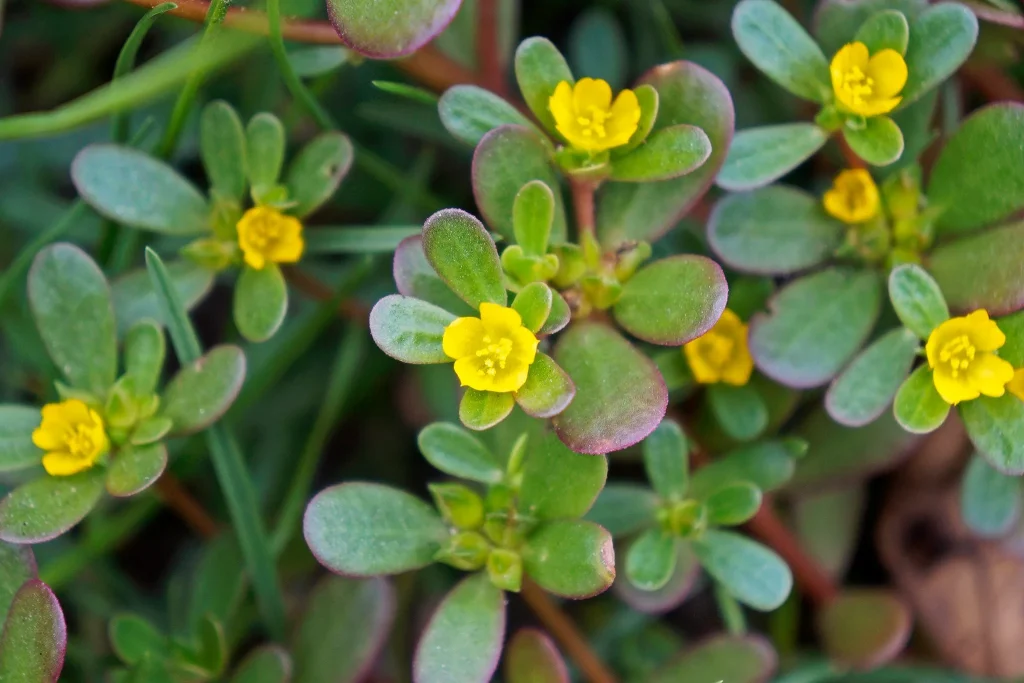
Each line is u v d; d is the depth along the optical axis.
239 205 0.28
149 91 0.29
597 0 0.33
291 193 0.28
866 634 0.29
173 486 0.30
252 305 0.28
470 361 0.26
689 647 0.28
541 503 0.26
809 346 0.28
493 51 0.30
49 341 0.28
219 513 0.31
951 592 0.31
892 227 0.28
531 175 0.27
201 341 0.33
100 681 0.30
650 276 0.27
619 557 0.28
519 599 0.31
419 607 0.31
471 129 0.27
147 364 0.27
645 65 0.32
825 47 0.28
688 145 0.27
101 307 0.28
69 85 0.33
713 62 0.32
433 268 0.26
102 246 0.30
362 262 0.29
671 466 0.28
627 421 0.26
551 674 0.27
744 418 0.29
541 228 0.26
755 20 0.27
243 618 0.30
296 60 0.29
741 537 0.28
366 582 0.28
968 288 0.27
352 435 0.32
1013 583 0.30
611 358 0.26
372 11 0.27
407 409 0.30
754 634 0.28
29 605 0.26
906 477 0.31
